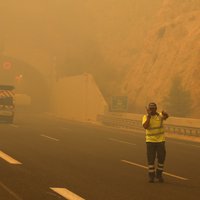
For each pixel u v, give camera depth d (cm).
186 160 4069
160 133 2769
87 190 2359
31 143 4781
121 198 2205
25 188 2316
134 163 3588
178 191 2478
